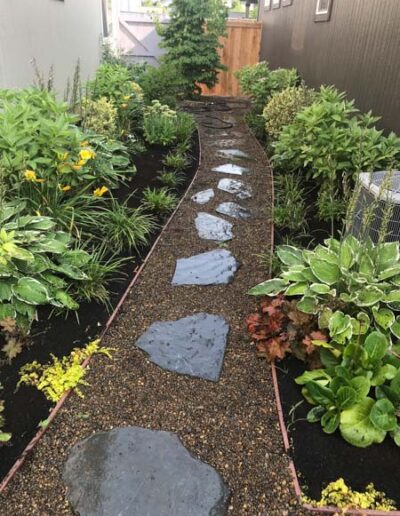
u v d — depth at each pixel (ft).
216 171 18.42
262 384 7.75
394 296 7.88
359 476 6.17
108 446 6.44
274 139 20.93
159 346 8.46
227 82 38.47
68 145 11.25
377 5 15.88
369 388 6.79
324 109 14.03
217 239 12.83
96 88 18.88
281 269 10.05
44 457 6.28
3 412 6.84
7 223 9.09
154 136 19.25
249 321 8.62
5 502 5.72
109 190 13.84
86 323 8.82
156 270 11.03
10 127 10.38
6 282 8.23
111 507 5.64
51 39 18.86
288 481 6.12
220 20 31.53
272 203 15.06
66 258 9.37
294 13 28.40
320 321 7.82
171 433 6.73
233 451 6.52
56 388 7.29
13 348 7.77
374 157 12.80
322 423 6.79
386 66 14.99
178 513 5.61
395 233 9.95
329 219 13.29
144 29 36.58
